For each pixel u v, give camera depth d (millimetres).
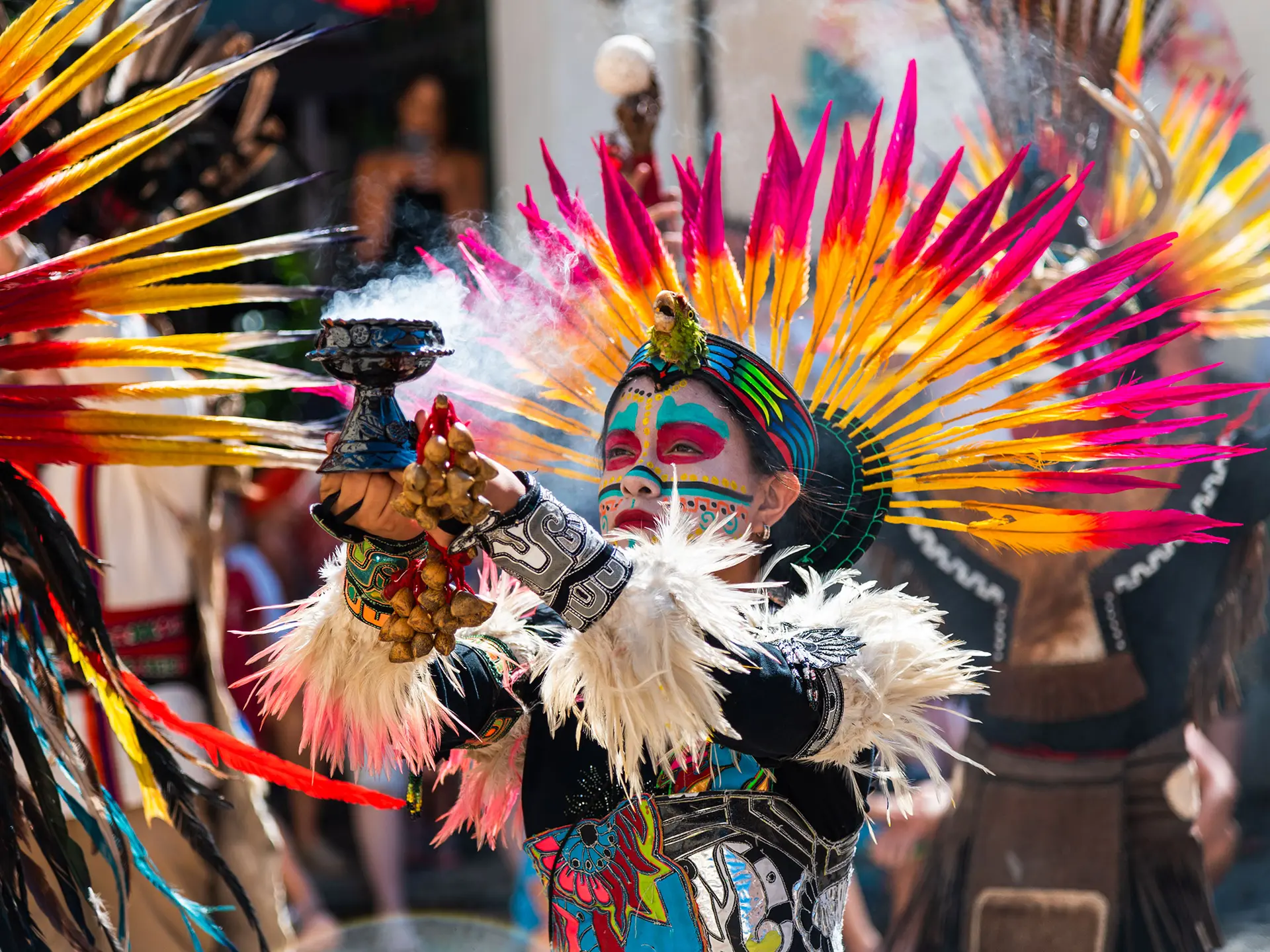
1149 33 8969
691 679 3041
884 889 10039
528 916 7762
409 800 3754
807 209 4133
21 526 3494
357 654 3398
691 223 4227
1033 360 3900
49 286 3146
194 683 6434
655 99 6281
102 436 3215
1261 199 6727
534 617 3865
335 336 2895
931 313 3998
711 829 3504
